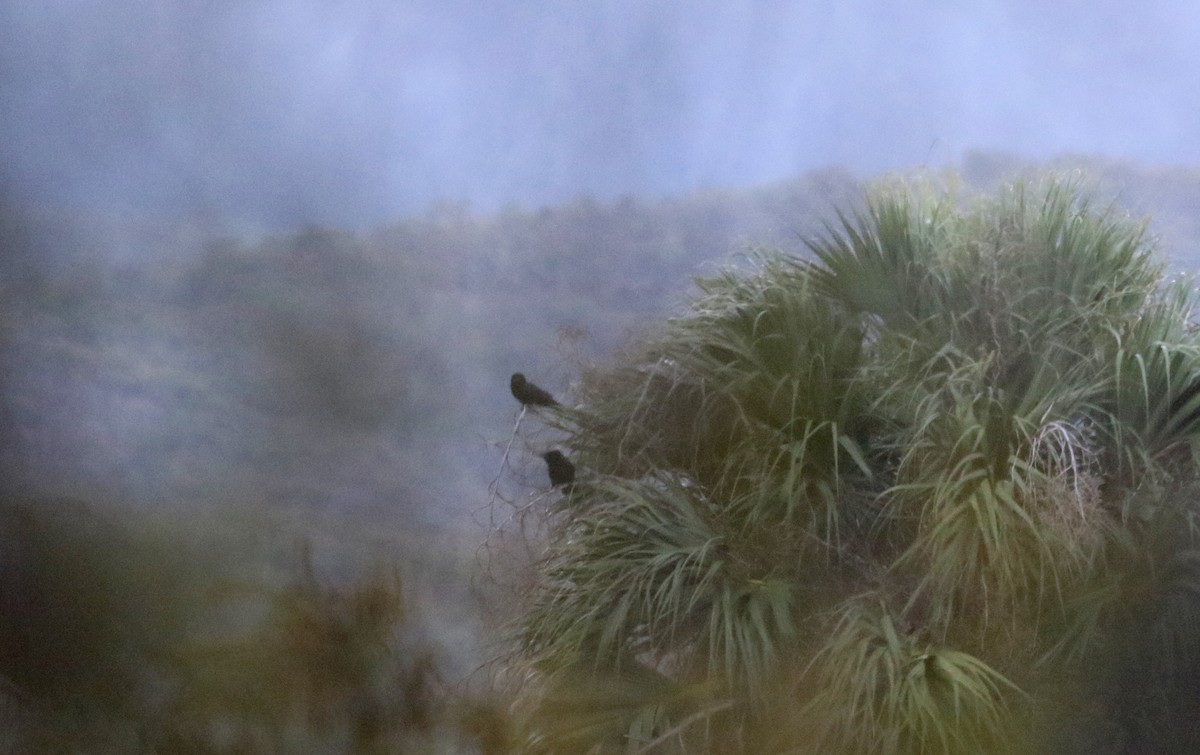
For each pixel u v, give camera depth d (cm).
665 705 355
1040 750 342
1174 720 352
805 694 342
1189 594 349
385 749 397
